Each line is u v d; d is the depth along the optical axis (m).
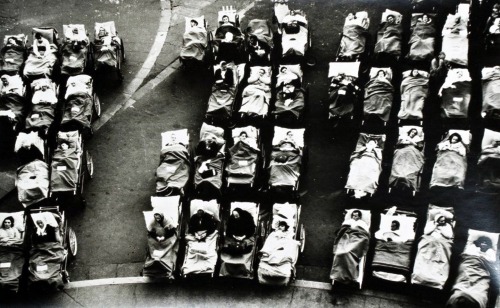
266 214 17.70
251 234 16.59
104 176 19.41
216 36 21.50
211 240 16.72
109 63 21.05
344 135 19.39
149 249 16.66
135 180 19.25
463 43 19.53
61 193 17.97
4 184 19.48
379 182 18.08
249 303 16.31
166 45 22.86
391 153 18.64
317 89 20.69
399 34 20.17
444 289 15.74
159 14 23.92
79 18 24.14
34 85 20.28
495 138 17.16
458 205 17.44
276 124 19.53
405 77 18.98
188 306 16.41
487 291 14.99
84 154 19.17
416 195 17.73
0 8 24.77
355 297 16.11
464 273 15.32
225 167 18.17
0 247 16.86
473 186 17.72
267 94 19.59
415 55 19.61
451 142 17.39
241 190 17.97
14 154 20.12
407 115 18.33
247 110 19.22
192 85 21.47
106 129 20.59
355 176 17.36
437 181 16.91
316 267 16.88
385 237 16.14
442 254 15.65
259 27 21.30
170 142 18.66
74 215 18.59
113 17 24.03
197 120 20.52
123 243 17.91
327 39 22.05
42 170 18.33
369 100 18.73
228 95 19.66
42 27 23.05
